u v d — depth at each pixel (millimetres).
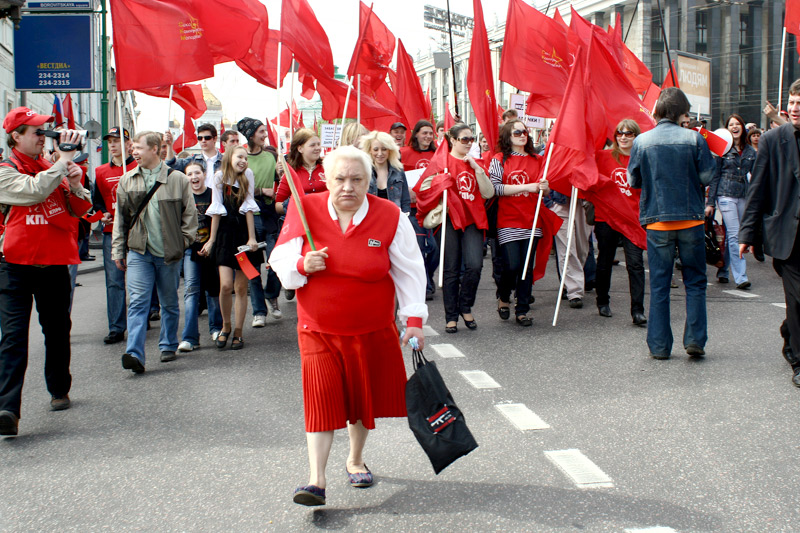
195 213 6441
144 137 6129
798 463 3838
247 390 5492
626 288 9750
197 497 3639
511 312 8320
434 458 3305
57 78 13875
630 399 4973
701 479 3666
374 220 3477
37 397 5441
